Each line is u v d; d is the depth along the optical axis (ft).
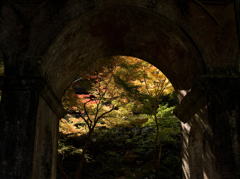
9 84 25.23
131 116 53.98
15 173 22.90
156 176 53.93
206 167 26.78
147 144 66.18
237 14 20.76
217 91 26.76
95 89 47.16
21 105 24.80
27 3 27.86
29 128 24.20
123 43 36.99
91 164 59.00
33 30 27.09
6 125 24.25
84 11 27.89
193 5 28.94
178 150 64.54
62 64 32.19
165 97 80.69
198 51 28.07
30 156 23.45
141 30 33.37
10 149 23.59
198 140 34.42
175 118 58.65
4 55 26.43
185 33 28.43
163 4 28.40
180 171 55.36
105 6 28.30
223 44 28.25
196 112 30.68
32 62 26.09
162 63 37.88
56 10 27.68
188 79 32.63
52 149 31.14
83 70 44.27
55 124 33.94
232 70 27.55
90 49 36.22
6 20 27.37
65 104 47.67
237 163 24.77
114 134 71.05
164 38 32.32
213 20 28.81
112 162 60.75
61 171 42.39
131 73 44.88
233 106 26.40
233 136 25.55
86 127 56.08
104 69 44.93
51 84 30.35
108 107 48.98
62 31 27.58
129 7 29.25
